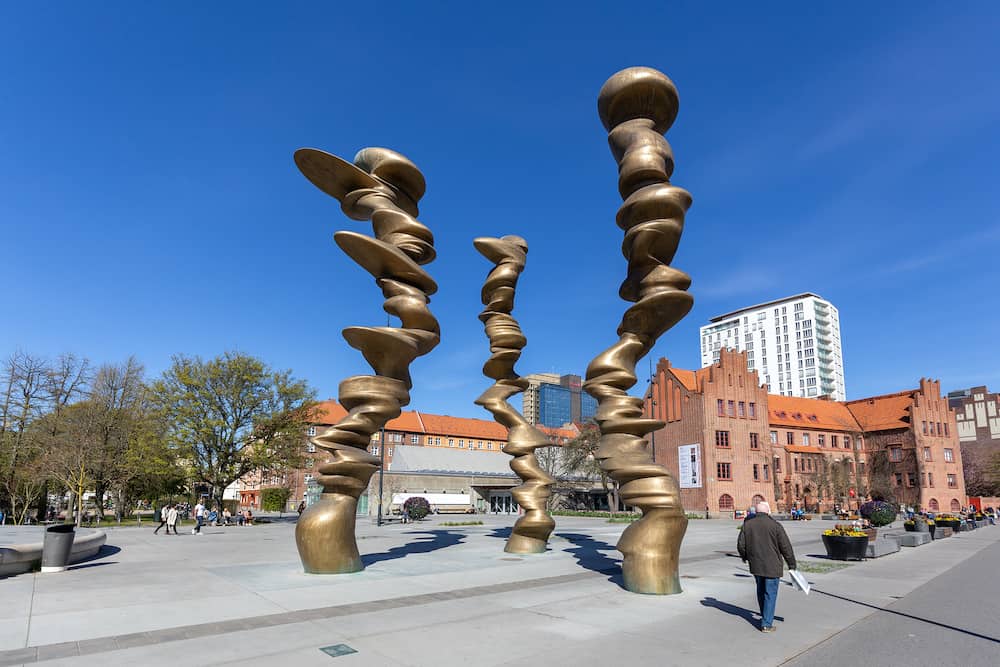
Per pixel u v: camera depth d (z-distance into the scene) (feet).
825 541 58.70
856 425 237.45
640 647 22.84
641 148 38.29
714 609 30.30
